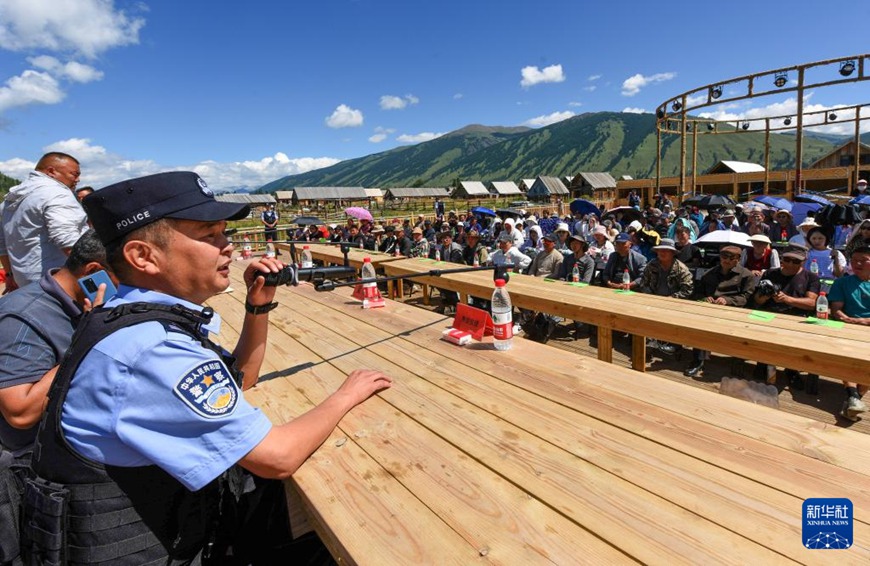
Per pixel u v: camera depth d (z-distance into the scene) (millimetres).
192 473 999
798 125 13906
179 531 1099
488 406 1653
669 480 1192
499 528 1058
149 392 961
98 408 967
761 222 8703
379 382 1812
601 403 1633
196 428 1008
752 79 14547
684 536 1001
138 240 1060
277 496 1500
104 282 1616
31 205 2701
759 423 1448
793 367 2490
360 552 1007
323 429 1391
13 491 1196
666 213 15930
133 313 1042
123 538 1025
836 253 5555
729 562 926
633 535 1013
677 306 3525
